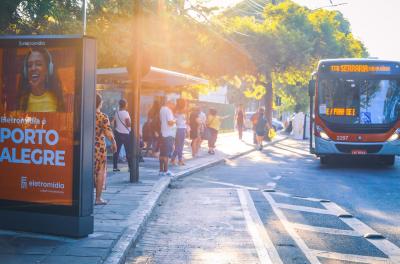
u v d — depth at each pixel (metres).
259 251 7.30
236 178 15.60
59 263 6.09
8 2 8.95
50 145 7.26
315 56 39.47
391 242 7.95
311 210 10.48
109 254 6.60
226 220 9.41
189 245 7.66
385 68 18.28
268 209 10.53
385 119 18.11
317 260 6.88
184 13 25.34
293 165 19.81
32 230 7.39
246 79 36.31
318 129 18.45
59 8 11.27
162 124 14.57
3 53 7.43
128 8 16.77
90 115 7.24
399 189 13.45
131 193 11.38
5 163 7.45
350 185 14.16
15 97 7.40
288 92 47.16
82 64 7.11
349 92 18.28
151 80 19.70
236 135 41.66
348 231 8.64
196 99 36.94
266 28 34.47
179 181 14.66
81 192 7.19
